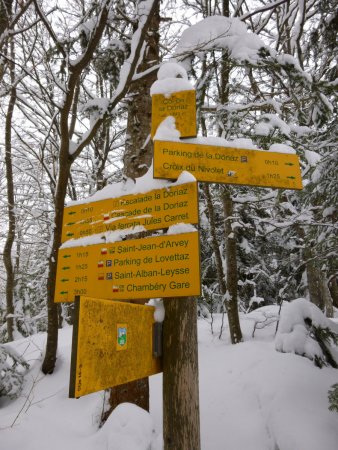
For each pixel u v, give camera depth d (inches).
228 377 170.2
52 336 213.6
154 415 147.2
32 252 515.8
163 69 98.1
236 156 85.5
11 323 390.6
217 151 84.3
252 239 410.6
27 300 447.8
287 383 145.3
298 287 441.4
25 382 204.4
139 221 76.0
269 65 154.3
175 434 68.0
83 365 46.7
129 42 183.6
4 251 385.7
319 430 114.3
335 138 207.0
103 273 75.3
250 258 413.1
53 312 215.2
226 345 230.8
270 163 87.8
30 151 352.5
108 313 54.2
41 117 295.6
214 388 164.9
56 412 158.6
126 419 114.3
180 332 71.6
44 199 369.4
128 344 59.0
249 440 125.3
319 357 170.2
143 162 163.3
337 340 184.4
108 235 77.9
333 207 227.6
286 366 159.9
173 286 67.1
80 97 348.5
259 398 145.1
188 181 73.3
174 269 67.9
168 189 74.9
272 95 250.2
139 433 108.0
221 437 130.6
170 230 70.4
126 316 59.7
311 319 189.0
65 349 243.8
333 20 234.8
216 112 207.9
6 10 152.3
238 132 202.2
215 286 404.8
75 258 80.7
